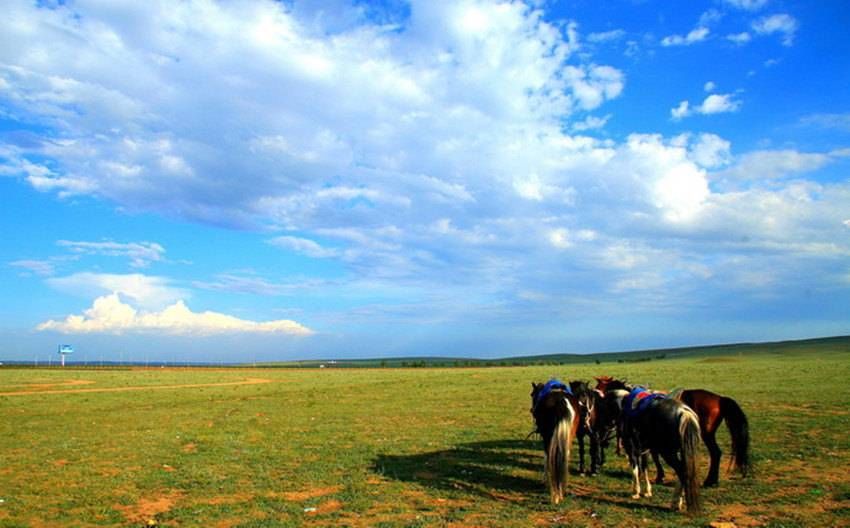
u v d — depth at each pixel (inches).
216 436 873.5
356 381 2263.8
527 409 1113.4
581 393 534.6
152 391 1857.8
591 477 542.0
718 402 496.7
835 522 385.1
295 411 1209.4
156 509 478.3
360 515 439.2
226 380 2546.8
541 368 3545.8
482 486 518.6
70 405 1434.5
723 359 3774.6
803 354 4094.5
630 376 1979.6
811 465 557.9
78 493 533.0
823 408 962.1
